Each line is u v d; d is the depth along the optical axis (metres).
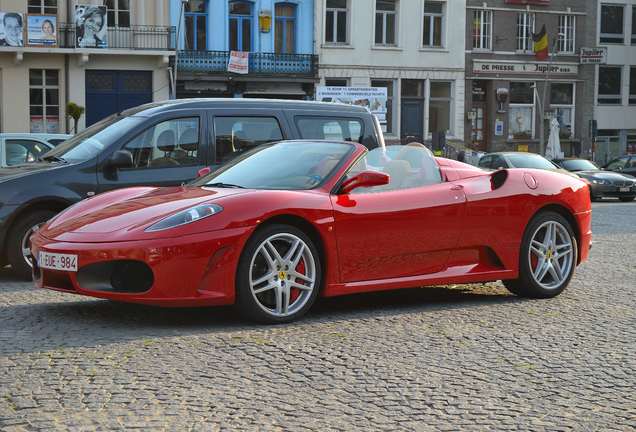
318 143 7.55
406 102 43.81
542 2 46.22
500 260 7.84
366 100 38.81
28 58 36.06
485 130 45.72
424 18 43.94
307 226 6.84
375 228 7.09
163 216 6.48
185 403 4.61
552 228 8.16
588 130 47.94
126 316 6.95
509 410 4.63
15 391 4.78
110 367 5.30
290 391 4.88
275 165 7.38
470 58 44.72
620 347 6.11
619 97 48.97
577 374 5.37
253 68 40.12
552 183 8.17
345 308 7.46
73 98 36.66
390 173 7.40
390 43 43.41
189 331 6.37
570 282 9.19
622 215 20.72
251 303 6.55
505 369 5.45
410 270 7.36
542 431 4.30
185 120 9.55
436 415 4.52
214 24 39.38
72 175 9.14
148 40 37.47
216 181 7.41
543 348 6.04
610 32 48.56
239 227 6.45
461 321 6.94
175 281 6.28
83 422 4.27
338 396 4.81
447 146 43.53
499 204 7.78
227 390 4.87
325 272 6.92
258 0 40.12
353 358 5.65
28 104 36.16
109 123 9.86
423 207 7.34
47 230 6.94
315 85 41.62
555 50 45.00
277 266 6.67
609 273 9.94
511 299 8.07
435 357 5.72
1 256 9.19
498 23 45.38
